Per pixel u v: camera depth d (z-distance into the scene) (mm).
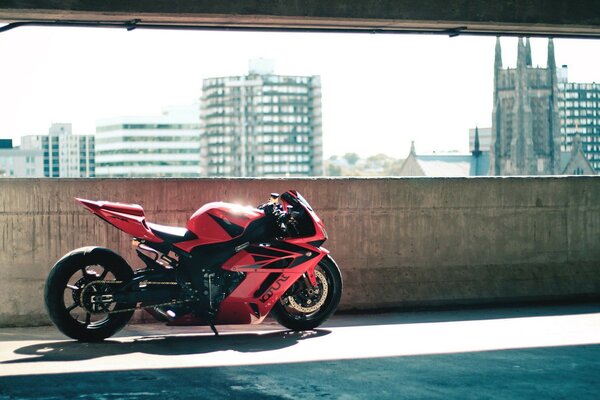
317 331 8406
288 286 8047
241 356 6926
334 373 6199
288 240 8031
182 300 7680
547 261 11109
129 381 5891
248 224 7918
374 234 10219
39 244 9039
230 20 12195
